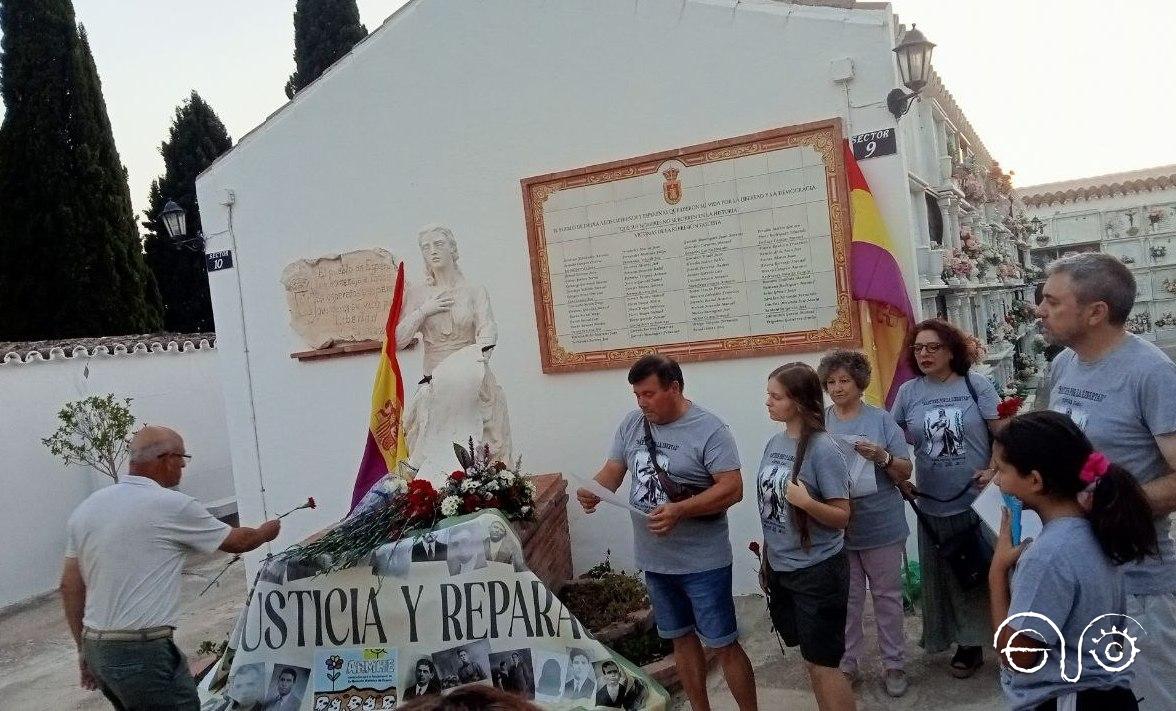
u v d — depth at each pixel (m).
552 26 6.70
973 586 4.14
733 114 6.13
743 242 6.09
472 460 4.55
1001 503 3.20
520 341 7.04
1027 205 25.09
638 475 3.91
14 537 9.91
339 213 7.75
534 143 6.87
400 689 3.87
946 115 8.52
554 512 5.85
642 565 3.92
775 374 3.66
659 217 6.36
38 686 6.65
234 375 8.32
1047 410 2.44
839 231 5.79
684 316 6.34
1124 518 2.28
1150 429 2.84
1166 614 2.78
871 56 5.67
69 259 17.45
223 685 4.18
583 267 6.65
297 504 8.11
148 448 3.82
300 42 21.73
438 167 7.29
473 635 3.90
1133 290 2.95
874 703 4.21
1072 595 2.28
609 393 6.70
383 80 7.44
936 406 4.27
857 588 4.34
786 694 4.52
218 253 8.30
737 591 6.28
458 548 3.95
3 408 10.03
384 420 5.91
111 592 3.56
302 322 7.95
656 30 6.33
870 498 4.19
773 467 3.68
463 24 7.05
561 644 3.89
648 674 4.45
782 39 5.93
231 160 8.17
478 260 7.17
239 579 9.40
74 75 17.73
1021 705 2.39
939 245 7.54
